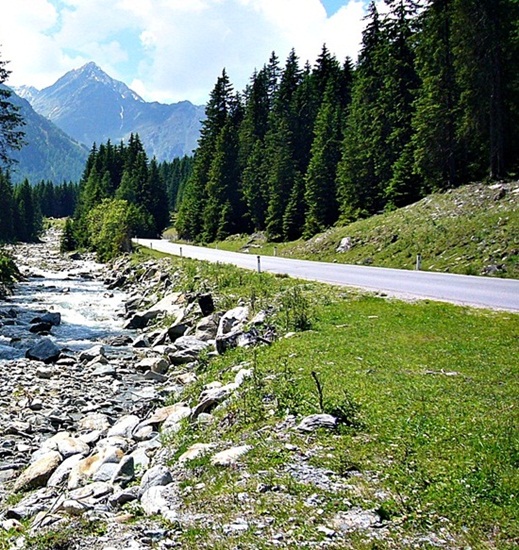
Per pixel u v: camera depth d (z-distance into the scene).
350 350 12.18
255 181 66.81
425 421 7.64
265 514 5.74
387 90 46.38
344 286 21.44
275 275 26.31
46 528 6.34
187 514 6.03
